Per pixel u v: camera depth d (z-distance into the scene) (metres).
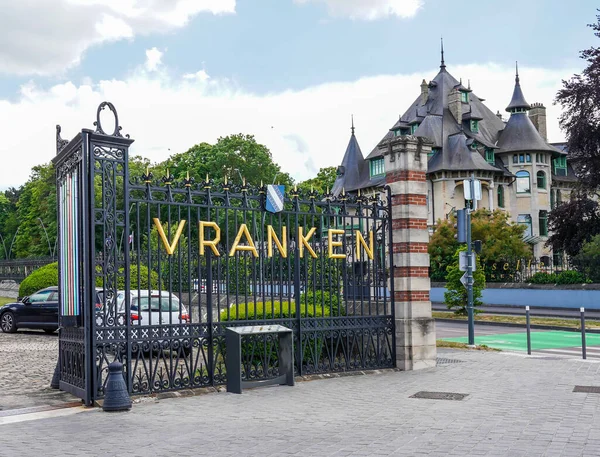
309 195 12.59
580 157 41.72
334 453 6.73
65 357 10.64
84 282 9.53
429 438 7.38
